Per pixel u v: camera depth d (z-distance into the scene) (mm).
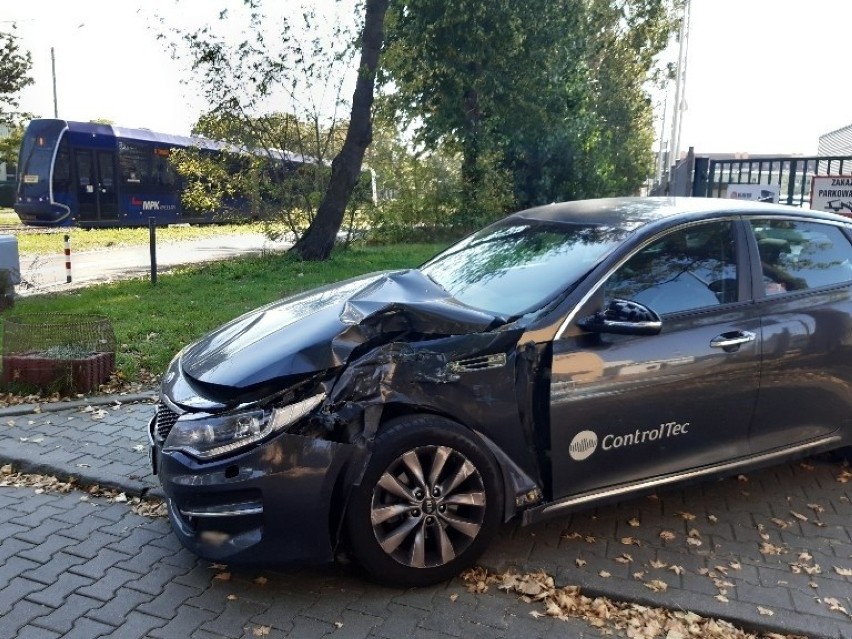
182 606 3309
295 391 3252
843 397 4277
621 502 4215
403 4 19078
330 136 16078
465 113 20734
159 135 28156
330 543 3264
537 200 22359
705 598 3326
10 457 4836
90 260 17031
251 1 14422
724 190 11680
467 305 3857
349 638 3080
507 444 3508
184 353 4000
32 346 6215
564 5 20734
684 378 3740
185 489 3213
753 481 4586
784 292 4113
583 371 3525
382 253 16922
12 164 41312
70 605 3303
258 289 11391
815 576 3516
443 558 3379
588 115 23203
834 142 19625
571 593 3387
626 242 3834
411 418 3336
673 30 28234
